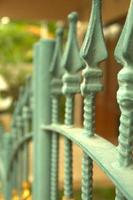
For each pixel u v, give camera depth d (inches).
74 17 34.2
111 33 182.4
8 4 192.9
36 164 47.3
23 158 61.9
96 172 115.1
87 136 29.3
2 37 334.0
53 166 43.8
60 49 42.6
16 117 65.2
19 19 206.8
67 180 36.5
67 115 35.7
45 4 194.2
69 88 34.9
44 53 44.7
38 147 46.2
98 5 27.5
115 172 23.1
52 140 43.8
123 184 21.8
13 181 66.3
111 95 183.2
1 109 281.7
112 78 183.2
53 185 43.9
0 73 318.7
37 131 46.7
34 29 334.6
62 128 36.0
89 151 27.0
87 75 28.2
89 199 29.9
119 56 23.1
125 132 23.1
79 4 193.6
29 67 328.8
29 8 197.2
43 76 45.0
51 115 45.5
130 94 22.5
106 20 181.6
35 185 47.8
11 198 66.8
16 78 315.9
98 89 28.4
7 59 328.8
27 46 338.0
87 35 27.7
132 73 22.3
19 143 60.5
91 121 29.3
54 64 43.1
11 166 66.4
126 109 22.9
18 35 335.9
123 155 23.3
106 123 190.2
